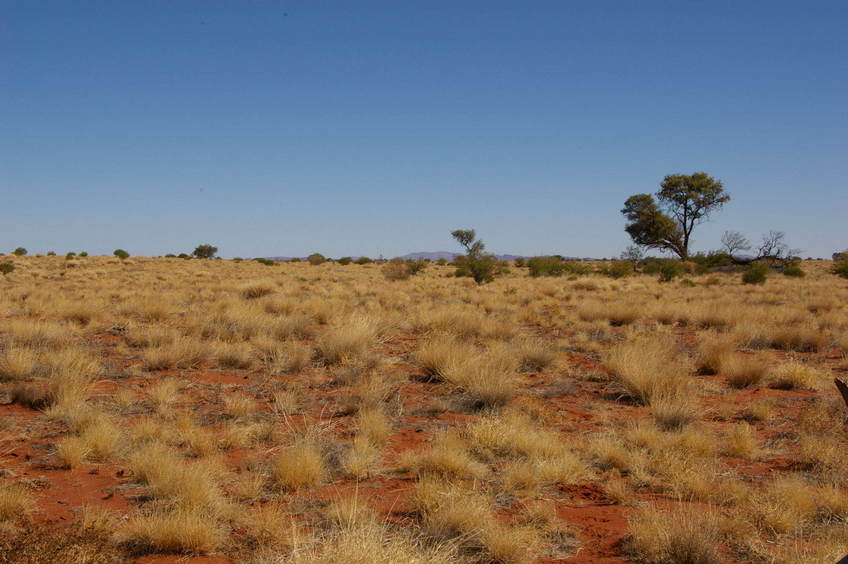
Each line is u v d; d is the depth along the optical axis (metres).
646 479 6.57
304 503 5.84
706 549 4.70
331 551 4.27
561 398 10.52
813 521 5.56
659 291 35.19
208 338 15.35
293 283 37.03
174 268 55.88
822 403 9.61
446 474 6.41
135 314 20.23
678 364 12.85
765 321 19.81
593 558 4.86
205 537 4.88
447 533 5.04
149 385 10.71
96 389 10.30
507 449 7.49
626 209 73.19
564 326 19.86
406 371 12.38
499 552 4.78
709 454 7.44
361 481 6.53
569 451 7.37
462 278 45.19
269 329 16.61
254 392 10.50
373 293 31.48
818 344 15.86
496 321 17.97
